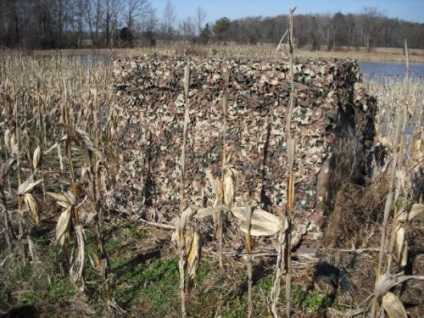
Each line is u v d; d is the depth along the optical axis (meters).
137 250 4.80
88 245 4.84
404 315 2.74
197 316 3.74
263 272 4.32
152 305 3.89
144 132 5.47
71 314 3.77
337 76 4.51
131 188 5.64
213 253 4.61
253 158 4.80
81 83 11.55
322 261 4.39
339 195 4.71
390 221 5.09
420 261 4.54
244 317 3.70
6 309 3.80
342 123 4.90
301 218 4.66
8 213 4.60
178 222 3.34
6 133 5.72
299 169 4.62
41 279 4.18
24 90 10.35
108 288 3.75
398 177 2.97
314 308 3.79
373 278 4.17
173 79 5.12
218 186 4.16
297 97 4.52
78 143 3.83
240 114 4.81
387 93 10.60
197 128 5.09
